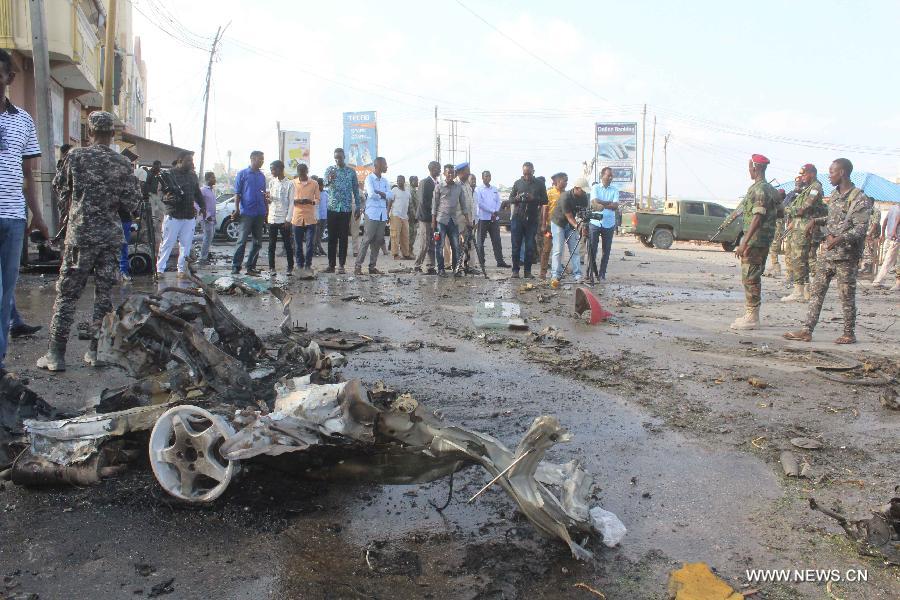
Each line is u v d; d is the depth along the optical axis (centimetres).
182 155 1173
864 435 501
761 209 870
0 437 389
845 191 813
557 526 305
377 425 328
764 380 643
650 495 389
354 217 1820
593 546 328
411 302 1052
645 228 2931
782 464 437
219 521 335
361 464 349
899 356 758
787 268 1258
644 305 1127
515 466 303
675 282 1506
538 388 596
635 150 5384
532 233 1413
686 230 2906
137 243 1196
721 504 381
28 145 545
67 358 616
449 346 747
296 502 358
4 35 1548
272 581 289
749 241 883
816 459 451
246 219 1277
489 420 506
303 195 1324
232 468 336
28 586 280
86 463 360
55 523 330
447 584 291
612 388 604
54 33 1627
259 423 323
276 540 321
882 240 1886
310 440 322
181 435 342
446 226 1402
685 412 542
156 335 392
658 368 680
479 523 346
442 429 324
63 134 2162
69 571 291
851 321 830
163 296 467
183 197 1170
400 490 380
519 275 1468
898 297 1363
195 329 391
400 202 1780
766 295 1333
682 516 366
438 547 321
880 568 318
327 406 330
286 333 507
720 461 444
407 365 661
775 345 810
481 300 1098
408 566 304
